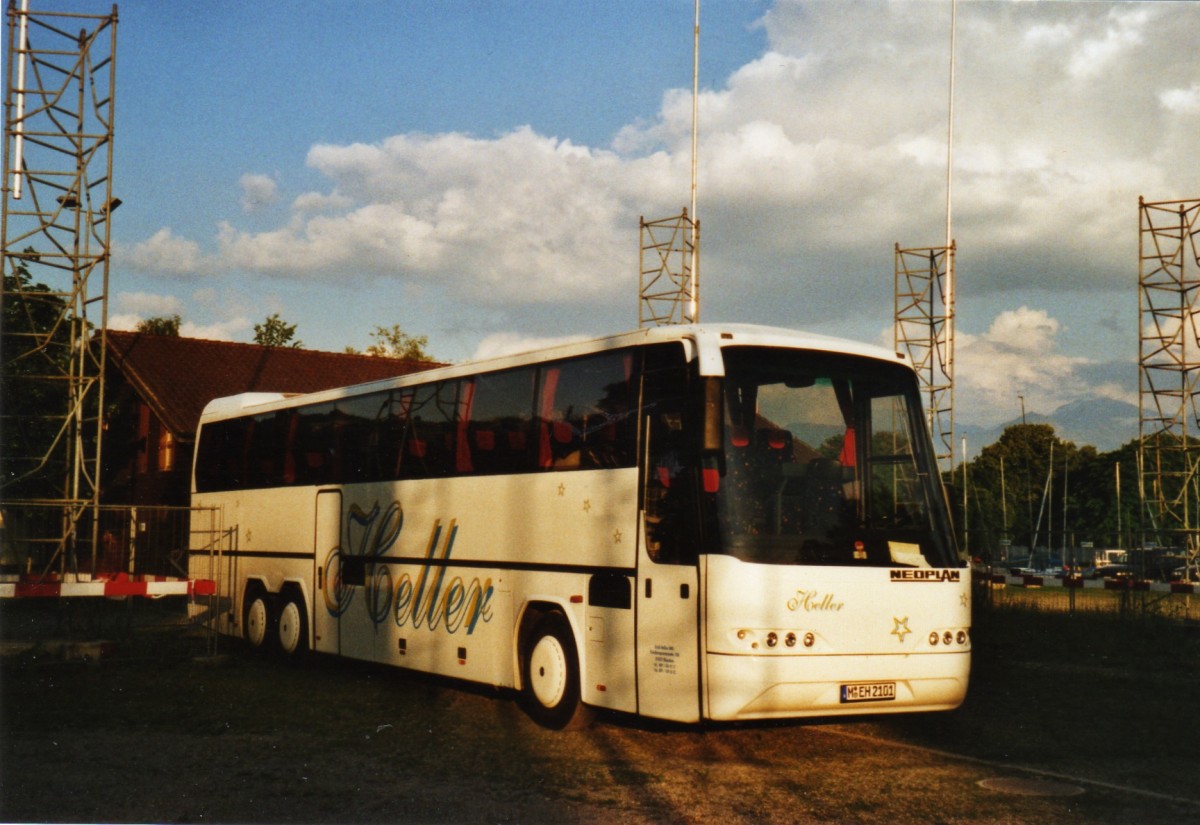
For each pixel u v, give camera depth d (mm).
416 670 14555
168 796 8875
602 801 8812
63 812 8359
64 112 25469
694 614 10156
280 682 15688
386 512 15531
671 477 10664
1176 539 32531
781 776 9820
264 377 40344
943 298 39125
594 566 11461
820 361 10891
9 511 25641
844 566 10344
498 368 13547
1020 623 23250
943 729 12305
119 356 38125
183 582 16781
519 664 12609
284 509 18219
